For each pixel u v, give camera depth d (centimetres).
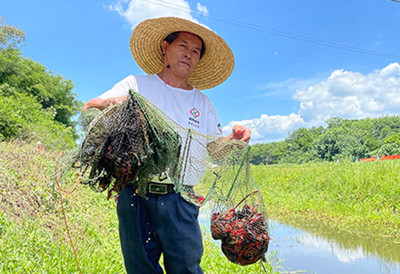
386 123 11700
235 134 249
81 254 339
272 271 407
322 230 692
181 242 220
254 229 221
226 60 275
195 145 229
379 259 499
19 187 480
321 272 441
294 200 999
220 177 245
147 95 235
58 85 4497
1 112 1245
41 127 1513
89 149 181
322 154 10062
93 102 201
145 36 262
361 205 843
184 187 223
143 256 219
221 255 447
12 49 3891
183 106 243
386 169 1022
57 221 425
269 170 1667
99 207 565
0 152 614
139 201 219
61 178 207
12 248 308
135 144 177
